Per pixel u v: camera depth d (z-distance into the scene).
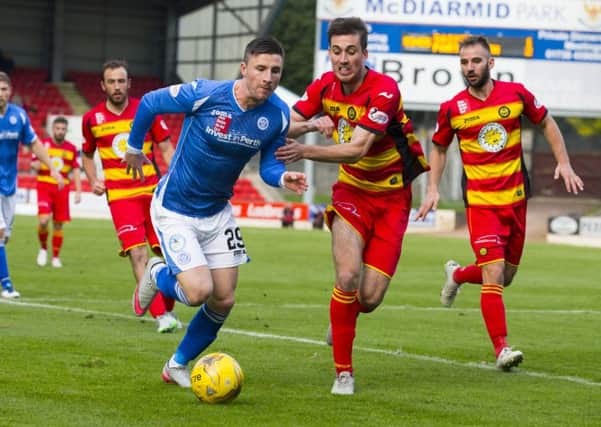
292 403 11.68
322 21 52.12
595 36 52.31
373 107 12.48
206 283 11.94
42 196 30.08
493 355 15.99
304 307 22.02
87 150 18.70
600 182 92.56
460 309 22.58
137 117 12.37
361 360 15.08
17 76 84.00
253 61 11.47
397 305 23.08
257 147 12.05
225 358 11.60
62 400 11.41
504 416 11.36
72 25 86.75
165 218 12.37
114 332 16.94
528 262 38.62
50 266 30.27
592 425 11.05
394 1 51.75
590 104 52.56
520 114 15.17
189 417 10.77
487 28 52.03
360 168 13.02
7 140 22.52
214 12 80.50
